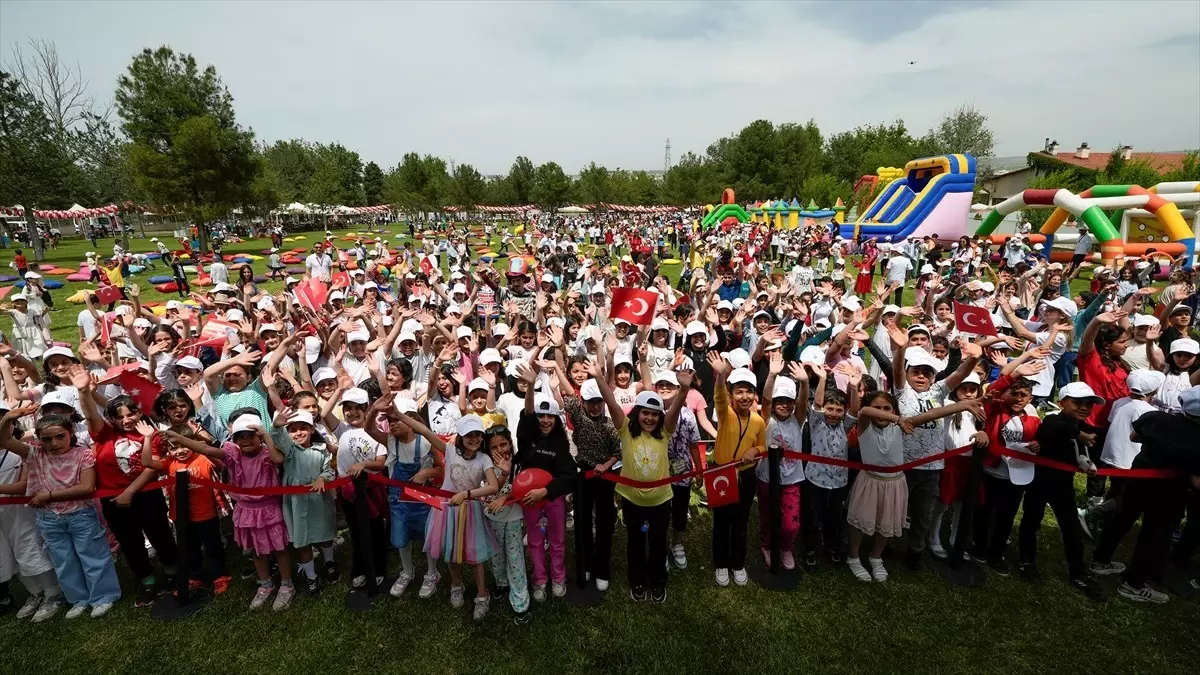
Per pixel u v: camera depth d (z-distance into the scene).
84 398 5.16
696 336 8.06
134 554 5.39
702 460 6.02
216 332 8.91
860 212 47.78
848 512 5.50
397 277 19.05
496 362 6.68
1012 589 5.41
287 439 5.20
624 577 5.79
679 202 81.06
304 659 4.80
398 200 67.19
